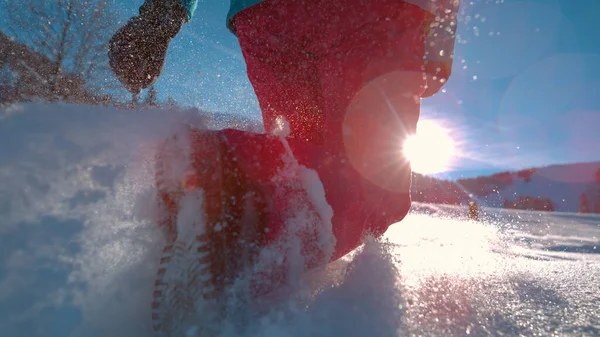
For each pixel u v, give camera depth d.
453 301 1.14
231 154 0.89
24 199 0.84
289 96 1.31
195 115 1.01
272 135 1.00
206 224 0.82
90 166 0.89
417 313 1.01
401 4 1.17
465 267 1.64
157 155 0.87
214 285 0.81
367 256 1.12
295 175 0.97
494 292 1.28
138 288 0.84
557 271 1.79
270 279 0.89
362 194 1.09
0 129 0.89
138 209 0.87
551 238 5.33
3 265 0.78
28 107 0.93
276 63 1.34
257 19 1.36
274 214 0.91
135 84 1.46
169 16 1.48
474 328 0.96
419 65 1.18
